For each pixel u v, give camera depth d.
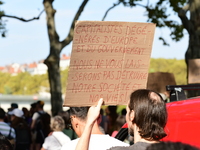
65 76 103.00
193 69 5.57
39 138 11.40
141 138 2.47
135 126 2.52
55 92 14.68
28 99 84.44
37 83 109.12
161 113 2.45
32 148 11.45
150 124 2.43
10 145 2.54
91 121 2.67
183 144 1.54
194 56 10.09
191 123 3.16
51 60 14.46
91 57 2.87
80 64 2.84
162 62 86.38
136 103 2.47
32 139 11.43
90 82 2.88
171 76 5.55
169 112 3.32
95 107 2.74
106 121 9.43
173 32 14.92
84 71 2.86
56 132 6.95
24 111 13.98
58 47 14.56
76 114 3.39
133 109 2.49
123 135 4.17
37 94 109.12
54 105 14.66
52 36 14.52
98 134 3.31
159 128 2.44
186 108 3.24
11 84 111.44
